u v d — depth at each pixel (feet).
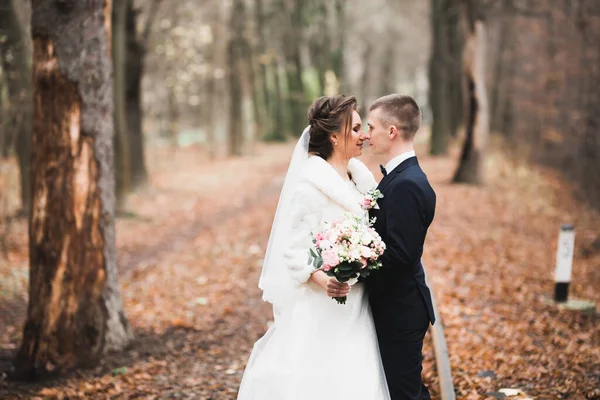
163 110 104.99
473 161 52.60
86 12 17.10
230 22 89.97
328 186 10.11
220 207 50.70
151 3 55.01
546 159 68.08
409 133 10.36
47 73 17.02
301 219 10.20
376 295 10.44
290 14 110.73
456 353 16.57
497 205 45.44
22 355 17.95
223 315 22.91
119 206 45.32
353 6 115.44
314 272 10.00
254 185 63.57
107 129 18.15
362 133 10.74
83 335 18.04
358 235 9.49
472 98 51.60
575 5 55.83
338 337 10.23
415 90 167.02
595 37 55.16
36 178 17.69
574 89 60.54
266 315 22.35
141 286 28.25
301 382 10.06
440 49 73.20
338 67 109.50
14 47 32.78
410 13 114.42
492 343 17.65
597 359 16.31
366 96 128.36
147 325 22.13
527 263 29.91
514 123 73.10
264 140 121.49
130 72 53.78
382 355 10.34
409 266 9.84
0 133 33.45
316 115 10.61
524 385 14.44
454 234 35.24
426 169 63.00
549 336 18.62
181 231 41.34
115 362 17.92
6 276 29.01
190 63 84.38
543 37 62.69
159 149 109.09
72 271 17.89
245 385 10.61
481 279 25.96
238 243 36.22
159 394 15.23
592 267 30.78
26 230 36.73
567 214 45.37
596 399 13.43
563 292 22.82
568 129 59.88
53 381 17.04
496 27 71.15
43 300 17.84
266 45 108.47
